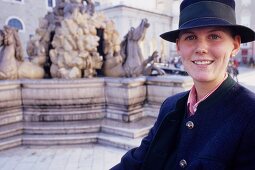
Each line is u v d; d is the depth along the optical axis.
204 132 1.00
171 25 47.69
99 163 4.42
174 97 1.35
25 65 6.39
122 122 5.75
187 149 1.03
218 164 0.90
